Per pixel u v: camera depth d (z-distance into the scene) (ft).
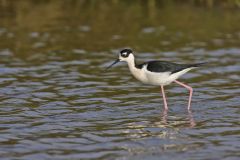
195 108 43.45
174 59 58.65
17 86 49.42
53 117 41.04
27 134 37.22
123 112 42.42
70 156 33.12
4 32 70.33
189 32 71.10
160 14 80.38
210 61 58.34
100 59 59.72
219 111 42.45
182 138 36.32
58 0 88.22
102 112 42.34
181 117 41.14
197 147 34.55
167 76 43.32
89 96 46.78
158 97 46.88
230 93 47.37
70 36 69.15
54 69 55.57
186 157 32.78
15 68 55.52
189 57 59.67
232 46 64.59
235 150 33.86
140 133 37.45
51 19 77.36
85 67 56.59
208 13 80.33
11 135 36.94
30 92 47.62
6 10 81.46
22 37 68.18
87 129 38.32
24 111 42.42
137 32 71.26
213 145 34.86
